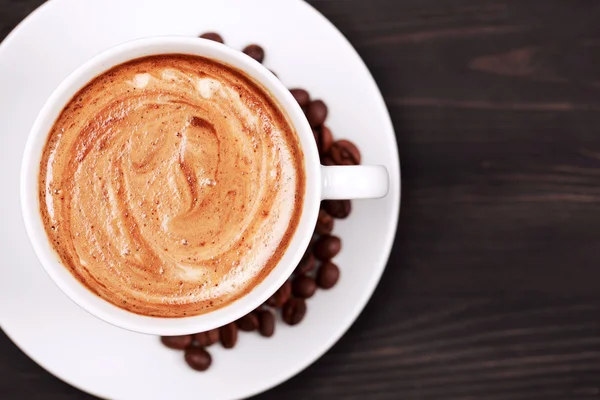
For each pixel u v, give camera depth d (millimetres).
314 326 347
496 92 385
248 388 345
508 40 385
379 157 342
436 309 383
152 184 314
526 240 386
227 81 316
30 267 333
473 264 384
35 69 326
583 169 388
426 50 381
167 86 314
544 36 387
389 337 382
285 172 318
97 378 340
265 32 338
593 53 388
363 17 378
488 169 384
